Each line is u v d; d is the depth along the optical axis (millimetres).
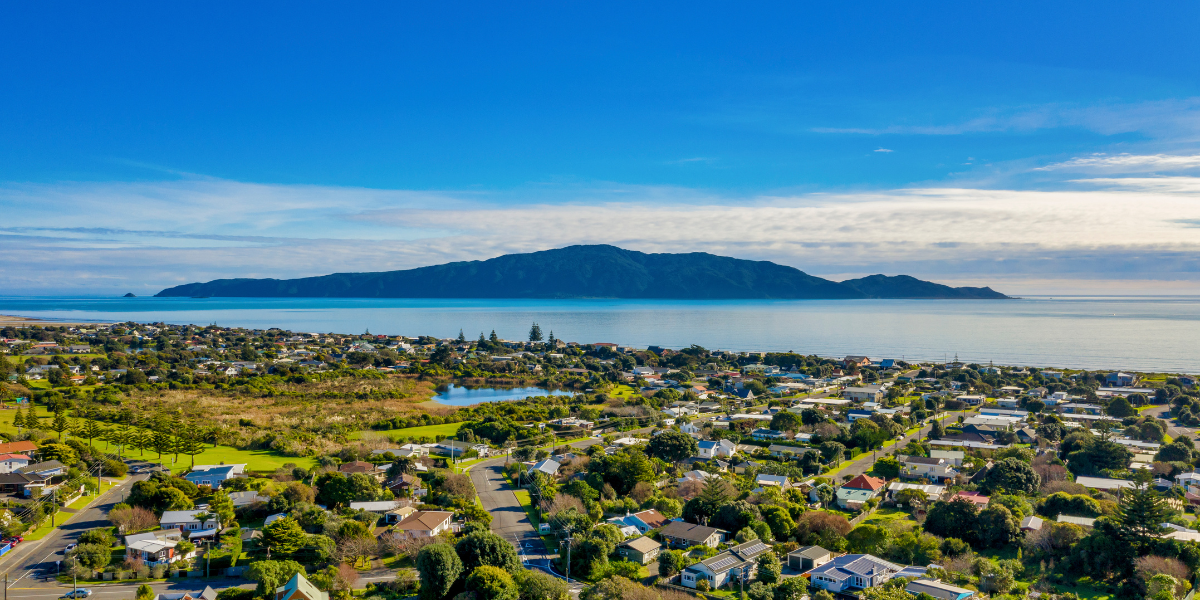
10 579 87500
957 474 142375
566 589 82750
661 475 144625
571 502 116062
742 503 110562
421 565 83188
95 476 131500
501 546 89438
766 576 91000
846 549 102125
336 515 107812
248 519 111312
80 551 90312
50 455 132750
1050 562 96125
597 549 94438
